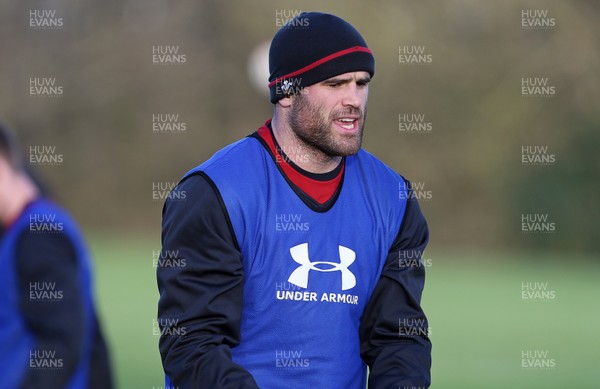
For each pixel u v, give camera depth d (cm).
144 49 9225
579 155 7794
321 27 1054
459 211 8550
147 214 9112
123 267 5978
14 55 9294
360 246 1070
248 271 1031
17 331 942
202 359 974
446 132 8662
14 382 929
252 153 1063
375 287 1087
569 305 4816
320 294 1047
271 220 1035
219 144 9144
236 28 9162
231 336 1014
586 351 3378
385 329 1078
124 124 9175
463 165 8556
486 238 8388
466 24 8831
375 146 8675
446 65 8706
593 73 8631
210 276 1002
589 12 8769
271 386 1039
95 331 998
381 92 8688
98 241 8100
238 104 9150
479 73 8694
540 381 2769
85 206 9131
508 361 3131
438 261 7238
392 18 8762
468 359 3169
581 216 7738
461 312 4488
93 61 9281
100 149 9162
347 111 1050
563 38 8688
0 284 945
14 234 957
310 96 1052
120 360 2944
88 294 982
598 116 8188
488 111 8638
